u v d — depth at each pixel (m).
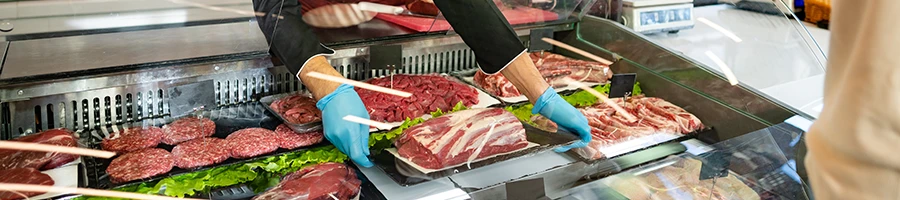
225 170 2.04
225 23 2.04
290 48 2.17
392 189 1.99
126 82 2.09
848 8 1.02
